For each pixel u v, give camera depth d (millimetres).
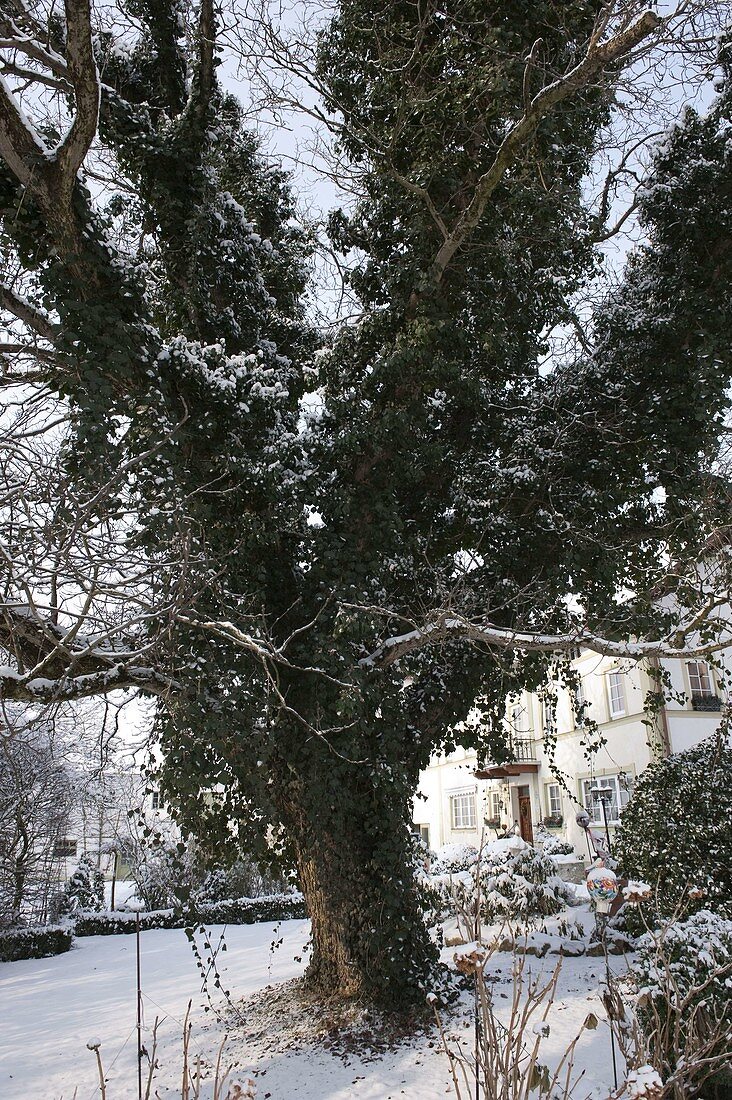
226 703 7395
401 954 8281
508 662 9797
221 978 12438
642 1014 4961
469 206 7980
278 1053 7684
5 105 6383
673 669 18453
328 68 9992
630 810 11078
